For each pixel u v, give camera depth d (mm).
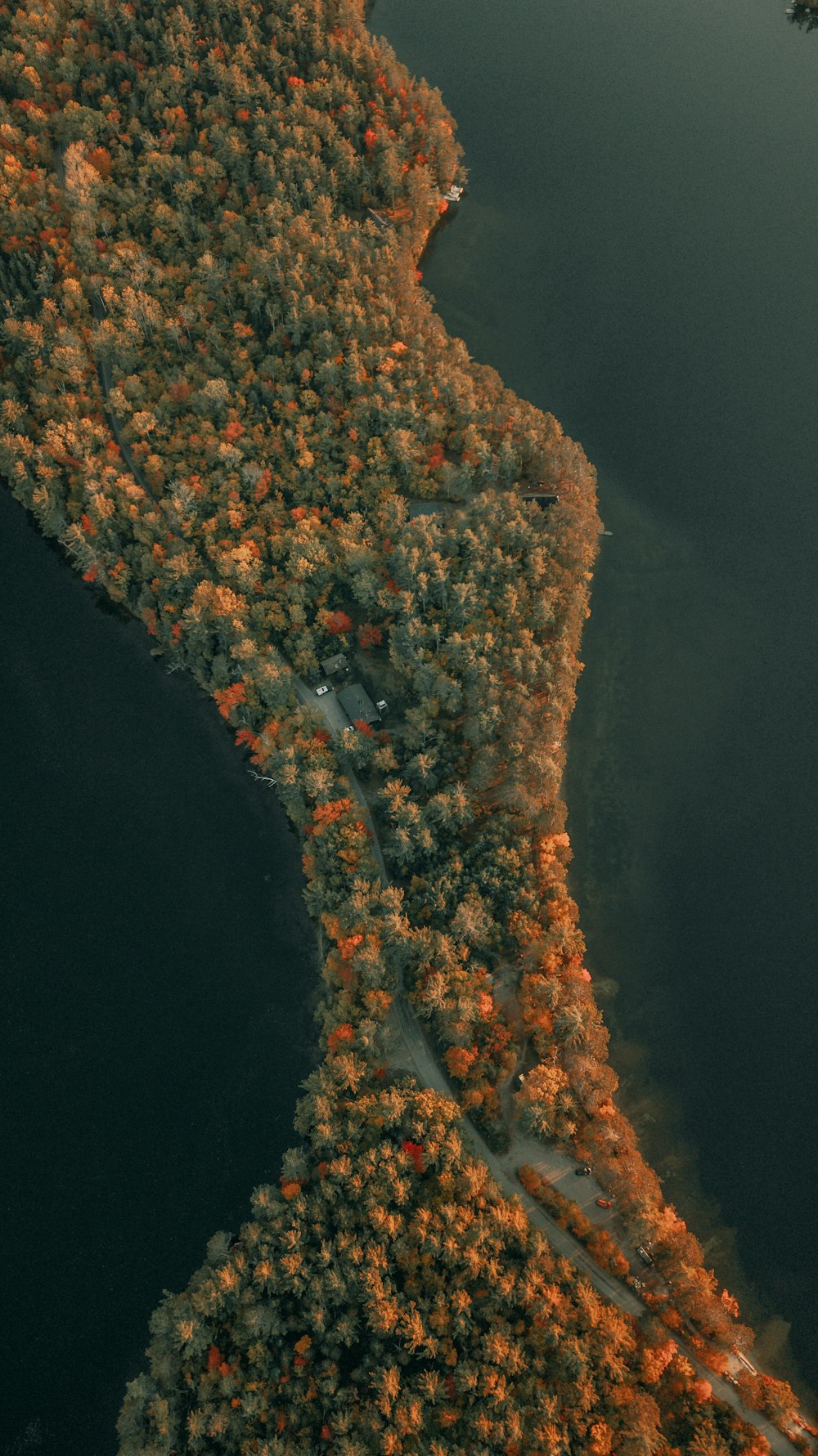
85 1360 191375
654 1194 190000
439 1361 170625
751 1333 177500
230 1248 187000
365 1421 164000
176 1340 176000
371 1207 177500
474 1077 196500
